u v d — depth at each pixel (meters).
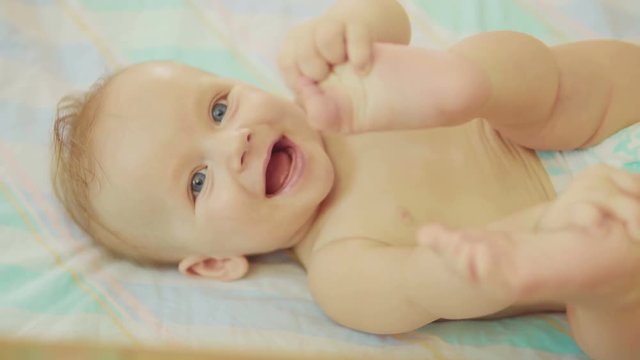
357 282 0.90
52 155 1.12
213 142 0.95
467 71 0.79
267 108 0.96
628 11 1.22
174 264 1.07
